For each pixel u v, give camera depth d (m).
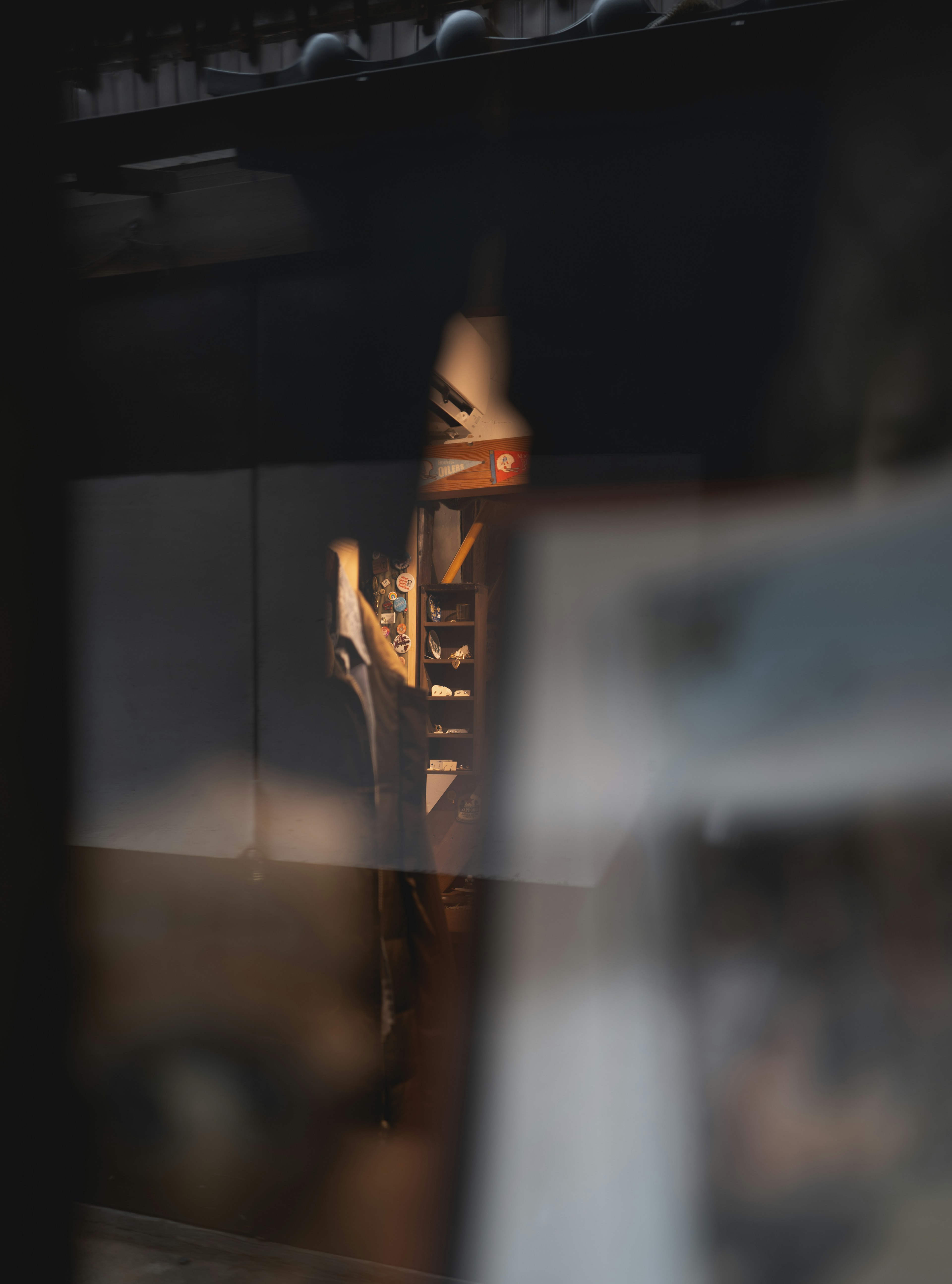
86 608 3.58
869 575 2.05
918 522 2.09
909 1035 1.86
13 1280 1.55
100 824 3.54
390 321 3.23
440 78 2.54
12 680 1.49
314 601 3.42
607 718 2.56
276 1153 2.44
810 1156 1.88
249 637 3.49
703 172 2.69
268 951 3.01
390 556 3.34
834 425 2.34
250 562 3.48
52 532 1.50
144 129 2.87
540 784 2.75
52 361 1.50
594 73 2.48
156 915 3.21
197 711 3.52
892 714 1.92
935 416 2.21
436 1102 2.38
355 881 2.97
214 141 2.94
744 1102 1.95
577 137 2.84
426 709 3.33
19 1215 1.56
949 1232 1.77
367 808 3.28
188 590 3.54
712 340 2.68
